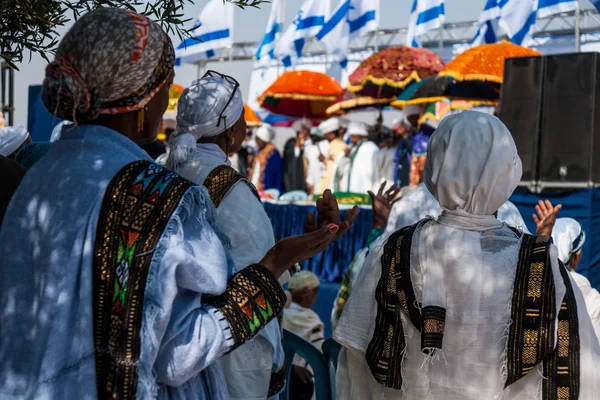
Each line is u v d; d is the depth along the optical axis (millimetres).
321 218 1593
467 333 1621
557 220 3529
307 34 10891
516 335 1587
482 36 9352
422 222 1753
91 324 1303
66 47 1370
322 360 2334
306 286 4281
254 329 1391
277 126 15531
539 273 1608
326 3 10836
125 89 1368
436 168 1717
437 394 1644
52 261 1324
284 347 2387
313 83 12578
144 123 1455
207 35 10531
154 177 1343
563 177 5426
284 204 8547
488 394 1606
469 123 1699
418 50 10695
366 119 14156
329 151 11906
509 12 8641
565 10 8508
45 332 1312
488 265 1636
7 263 1360
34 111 4707
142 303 1284
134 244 1301
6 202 1725
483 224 1694
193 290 1344
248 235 2227
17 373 1321
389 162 10406
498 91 9227
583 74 5387
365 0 10461
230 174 2293
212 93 2359
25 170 1819
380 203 3926
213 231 1379
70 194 1342
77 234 1320
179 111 2398
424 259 1685
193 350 1328
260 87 14922
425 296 1648
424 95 9312
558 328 1578
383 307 1711
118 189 1330
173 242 1306
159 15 1836
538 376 1588
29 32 1766
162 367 1329
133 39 1353
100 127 1406
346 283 4004
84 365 1298
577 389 1563
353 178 10570
